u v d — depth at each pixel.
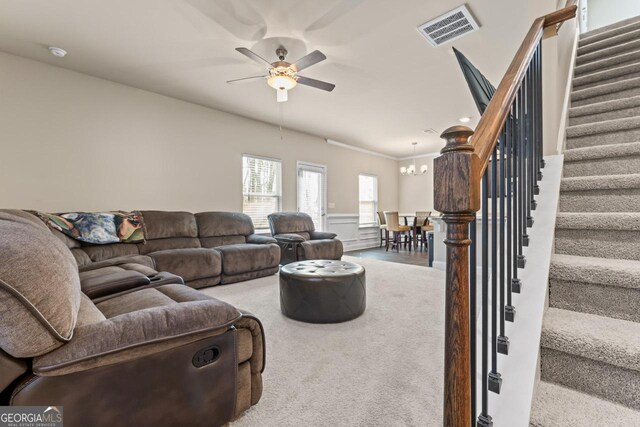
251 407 1.41
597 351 0.98
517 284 1.23
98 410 0.93
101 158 3.67
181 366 1.10
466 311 0.69
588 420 0.90
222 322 1.19
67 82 3.43
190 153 4.48
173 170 4.31
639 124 1.96
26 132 3.17
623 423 0.88
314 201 6.43
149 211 3.75
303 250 4.58
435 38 2.81
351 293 2.50
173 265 3.25
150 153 4.09
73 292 0.94
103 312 1.38
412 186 8.52
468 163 0.66
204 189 4.65
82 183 3.53
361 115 5.05
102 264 2.32
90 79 3.58
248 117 5.18
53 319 0.84
